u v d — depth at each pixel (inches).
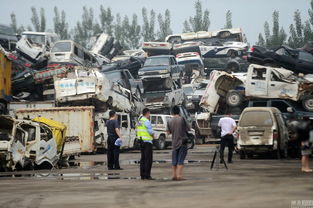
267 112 1891.0
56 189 1018.7
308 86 2356.1
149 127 1202.6
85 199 863.1
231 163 1679.4
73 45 3235.7
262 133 1878.7
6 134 1489.9
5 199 889.5
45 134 1603.1
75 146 2005.4
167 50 4874.5
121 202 819.4
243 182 1065.5
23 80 2704.2
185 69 4655.5
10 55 2834.6
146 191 953.5
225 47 4815.5
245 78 2491.4
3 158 1470.2
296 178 1131.9
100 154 2440.9
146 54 4874.5
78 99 2468.0
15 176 1343.5
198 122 2994.6
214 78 2541.8
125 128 2527.1
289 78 2385.6
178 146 1163.9
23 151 1515.7
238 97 2420.0
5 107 2524.6
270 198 807.1
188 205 762.8
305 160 1326.3
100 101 2479.1
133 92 3016.7
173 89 3299.7
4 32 3907.5
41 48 3341.5
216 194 876.0
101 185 1077.8
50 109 2281.0
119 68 3710.6
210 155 2127.2
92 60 3499.0
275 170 1384.1
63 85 2479.1
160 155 2242.9
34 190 1009.5
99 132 2378.2
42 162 1582.2
